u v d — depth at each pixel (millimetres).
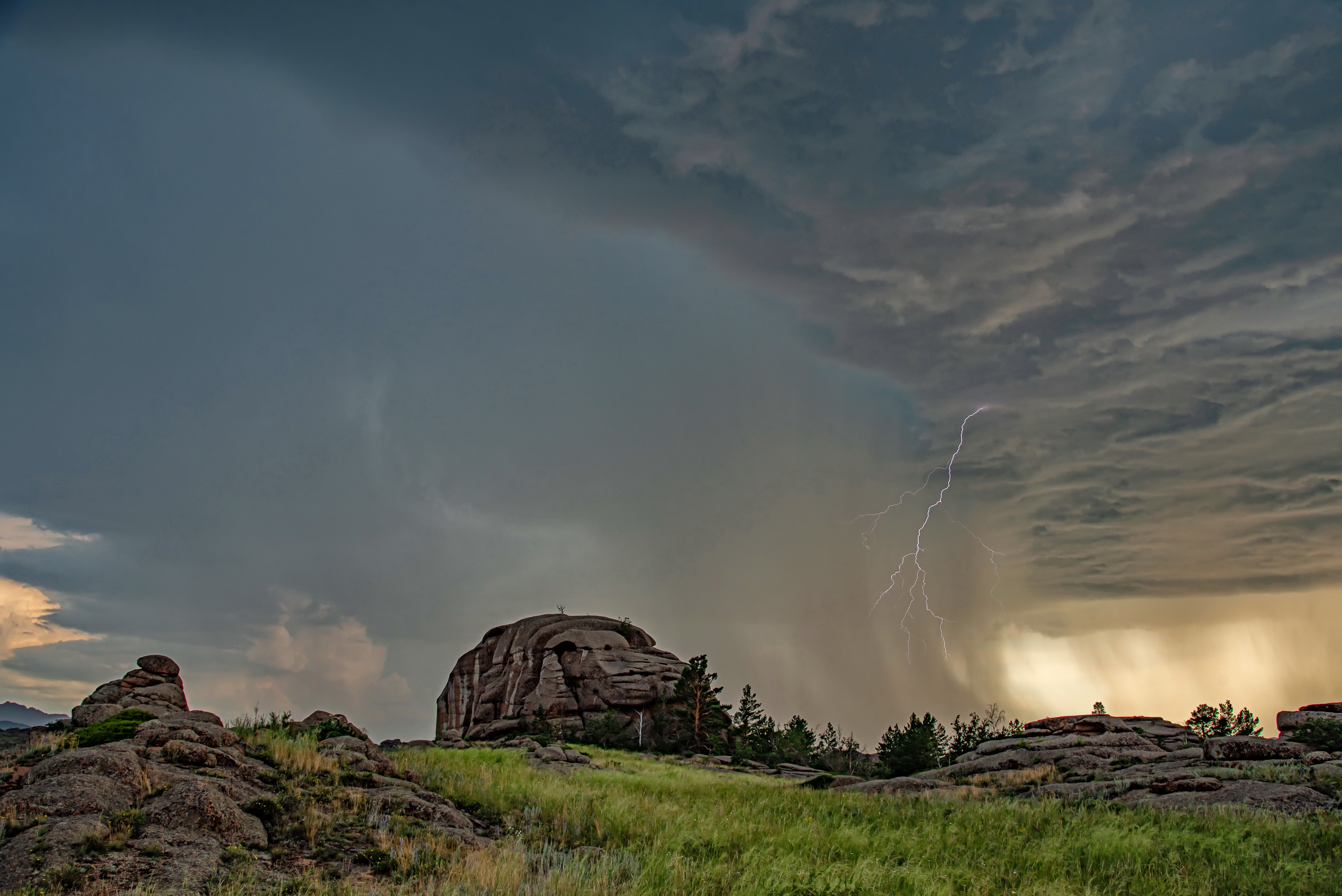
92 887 10664
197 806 13391
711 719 75500
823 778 34188
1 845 11484
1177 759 29562
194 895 10953
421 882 12359
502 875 12531
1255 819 16781
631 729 79000
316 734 24500
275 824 14586
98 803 12898
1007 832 17047
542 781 25516
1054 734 37281
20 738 19469
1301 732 30078
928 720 62562
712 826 17781
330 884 12109
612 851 15477
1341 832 15109
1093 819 18016
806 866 13914
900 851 15633
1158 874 13281
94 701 22062
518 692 88250
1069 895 12203
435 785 21234
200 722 20406
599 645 89000
